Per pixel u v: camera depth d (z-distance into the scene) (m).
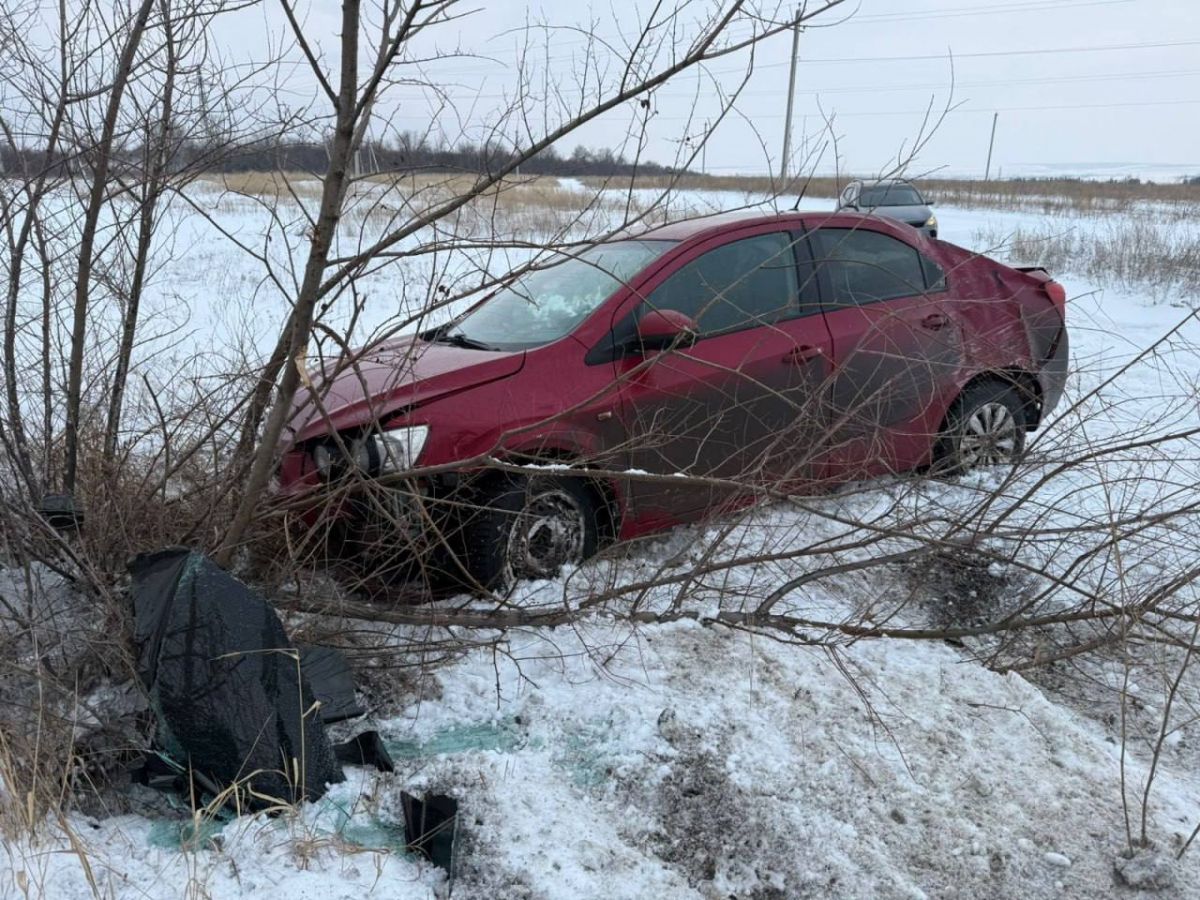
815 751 3.25
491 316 4.91
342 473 3.87
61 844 2.58
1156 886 2.82
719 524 4.28
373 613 3.66
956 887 2.81
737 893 2.78
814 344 4.88
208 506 3.71
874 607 4.35
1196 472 5.31
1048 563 4.06
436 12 2.79
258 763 2.88
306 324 3.03
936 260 5.57
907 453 5.18
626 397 4.32
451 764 3.03
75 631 3.38
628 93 3.07
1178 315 12.15
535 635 3.75
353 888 2.55
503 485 4.02
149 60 3.79
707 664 3.65
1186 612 4.24
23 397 4.13
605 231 4.01
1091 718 3.80
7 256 3.97
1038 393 5.78
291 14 2.71
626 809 3.00
